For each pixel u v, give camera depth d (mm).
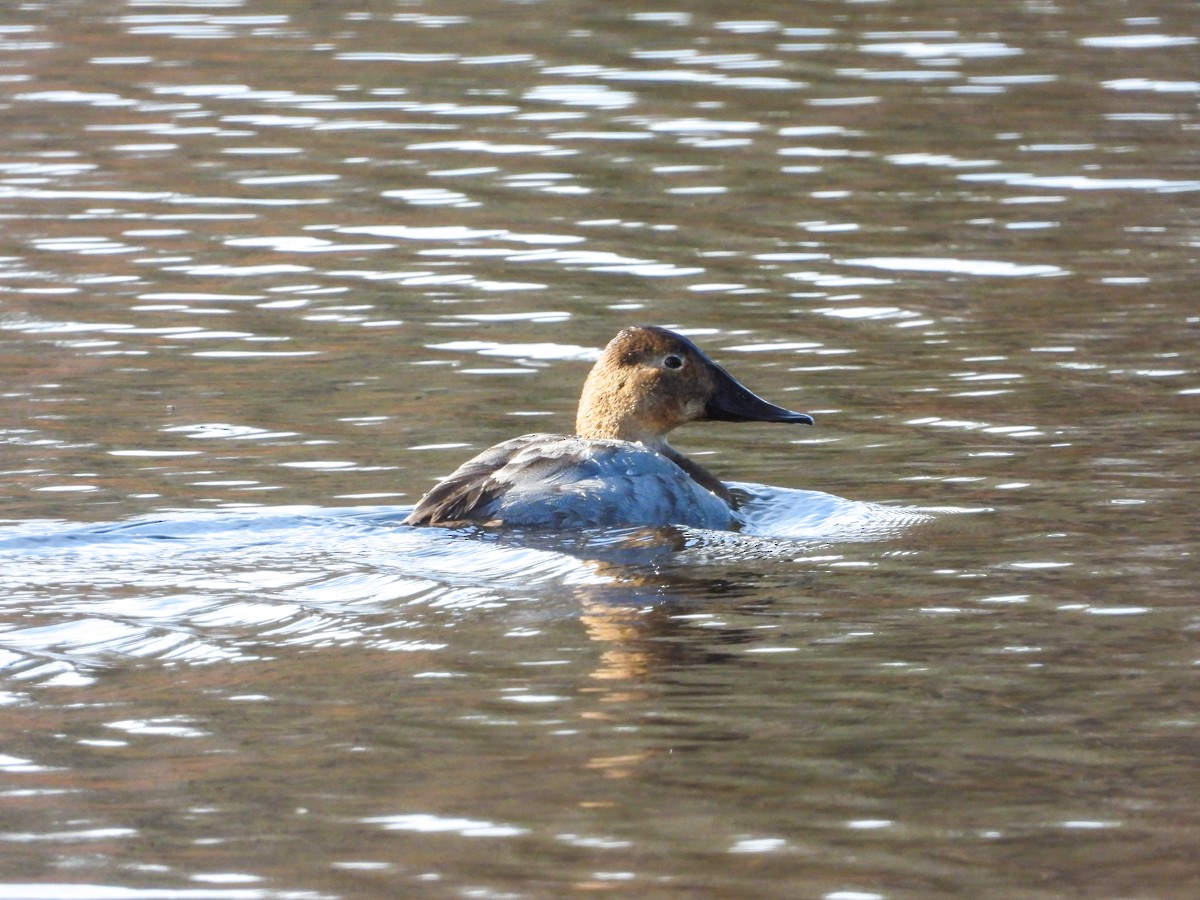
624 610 9828
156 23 32562
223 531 11250
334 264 19297
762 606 9891
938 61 29141
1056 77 28016
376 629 9492
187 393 15023
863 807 7359
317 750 7922
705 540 11258
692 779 7625
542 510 11344
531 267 19250
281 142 24516
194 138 24719
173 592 10055
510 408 14773
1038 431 14078
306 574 10383
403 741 8023
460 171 23125
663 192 22188
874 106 26328
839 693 8555
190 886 6766
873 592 10172
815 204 21750
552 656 9062
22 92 27250
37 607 9773
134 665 8945
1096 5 33656
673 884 6762
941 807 7363
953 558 10875
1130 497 12258
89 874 6867
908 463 13406
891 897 6668
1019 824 7230
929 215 21328
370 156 23797
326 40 31016
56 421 14148
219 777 7648
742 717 8250
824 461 13570
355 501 12242
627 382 13461
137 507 11977
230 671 8883
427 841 7094
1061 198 21984
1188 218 21062
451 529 11297
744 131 25031
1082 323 17281
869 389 15430
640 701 8492
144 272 18938
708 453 14070
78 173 22969
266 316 17453
